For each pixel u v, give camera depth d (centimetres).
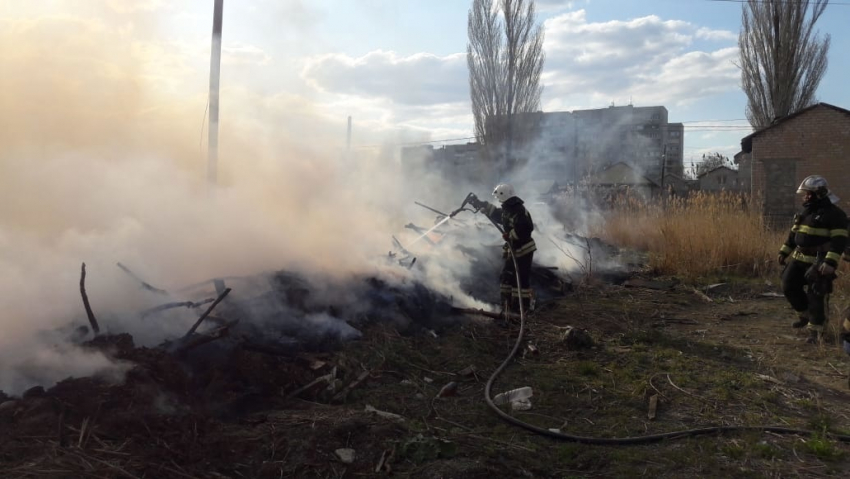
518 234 692
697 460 361
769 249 1048
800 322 679
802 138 1825
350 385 450
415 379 491
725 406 454
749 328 701
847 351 522
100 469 292
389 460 339
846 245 607
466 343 588
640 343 618
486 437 386
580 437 388
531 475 339
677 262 1055
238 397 392
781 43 2481
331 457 338
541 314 745
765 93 2558
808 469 353
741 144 1994
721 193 1233
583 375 519
